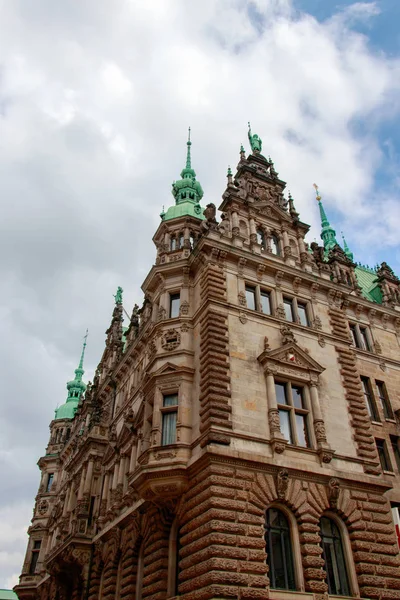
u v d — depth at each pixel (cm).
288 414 2969
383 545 2747
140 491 2764
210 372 2817
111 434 4516
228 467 2519
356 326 4012
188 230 4116
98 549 3966
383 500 2920
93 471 4625
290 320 3462
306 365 3159
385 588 2592
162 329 3331
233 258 3412
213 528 2277
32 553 6619
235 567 2211
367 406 3650
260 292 3428
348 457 2967
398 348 4119
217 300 3141
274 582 2359
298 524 2566
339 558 2634
